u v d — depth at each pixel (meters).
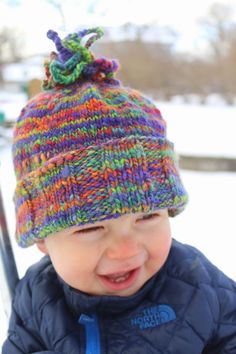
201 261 0.91
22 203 0.77
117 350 0.78
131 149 0.71
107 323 0.81
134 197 0.70
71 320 0.85
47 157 0.74
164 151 0.75
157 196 0.72
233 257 1.78
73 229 0.73
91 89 0.76
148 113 0.80
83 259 0.73
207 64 11.21
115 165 0.70
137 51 11.16
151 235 0.75
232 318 0.83
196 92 11.09
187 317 0.80
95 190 0.69
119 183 0.69
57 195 0.71
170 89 11.22
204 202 2.83
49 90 0.84
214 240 2.04
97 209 0.69
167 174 0.74
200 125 6.28
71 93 0.78
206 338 0.80
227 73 10.99
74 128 0.73
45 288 0.91
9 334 0.92
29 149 0.77
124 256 0.72
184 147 4.55
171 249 0.91
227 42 11.21
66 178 0.70
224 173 3.87
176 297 0.83
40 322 0.88
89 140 0.72
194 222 2.36
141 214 0.73
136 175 0.71
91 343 0.79
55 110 0.76
